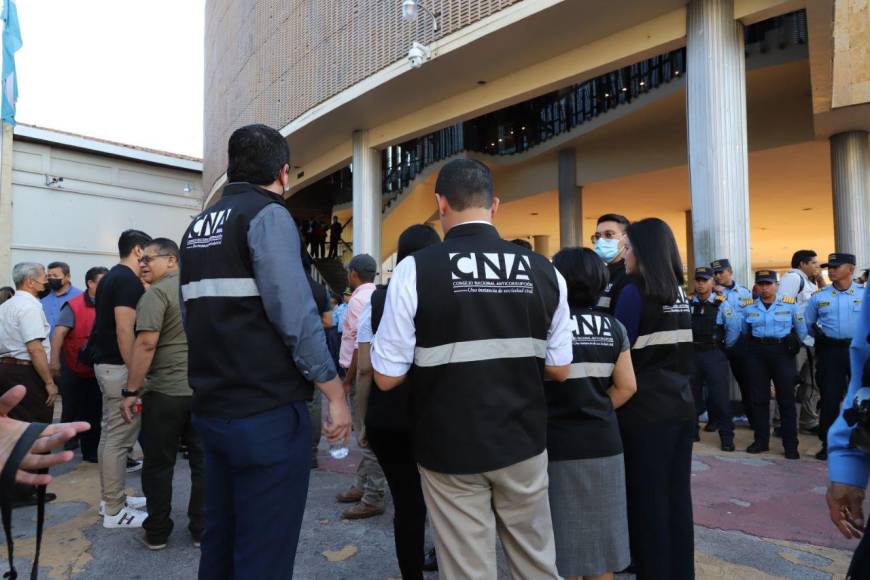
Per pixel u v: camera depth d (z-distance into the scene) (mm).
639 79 10906
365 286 3762
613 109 11578
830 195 15078
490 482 1690
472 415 1645
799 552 2971
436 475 1698
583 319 2146
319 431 4859
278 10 11703
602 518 2020
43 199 16891
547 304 1833
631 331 2311
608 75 11812
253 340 1861
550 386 2084
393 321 1712
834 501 1378
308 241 16047
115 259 18328
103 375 3512
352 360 3523
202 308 1916
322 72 10180
